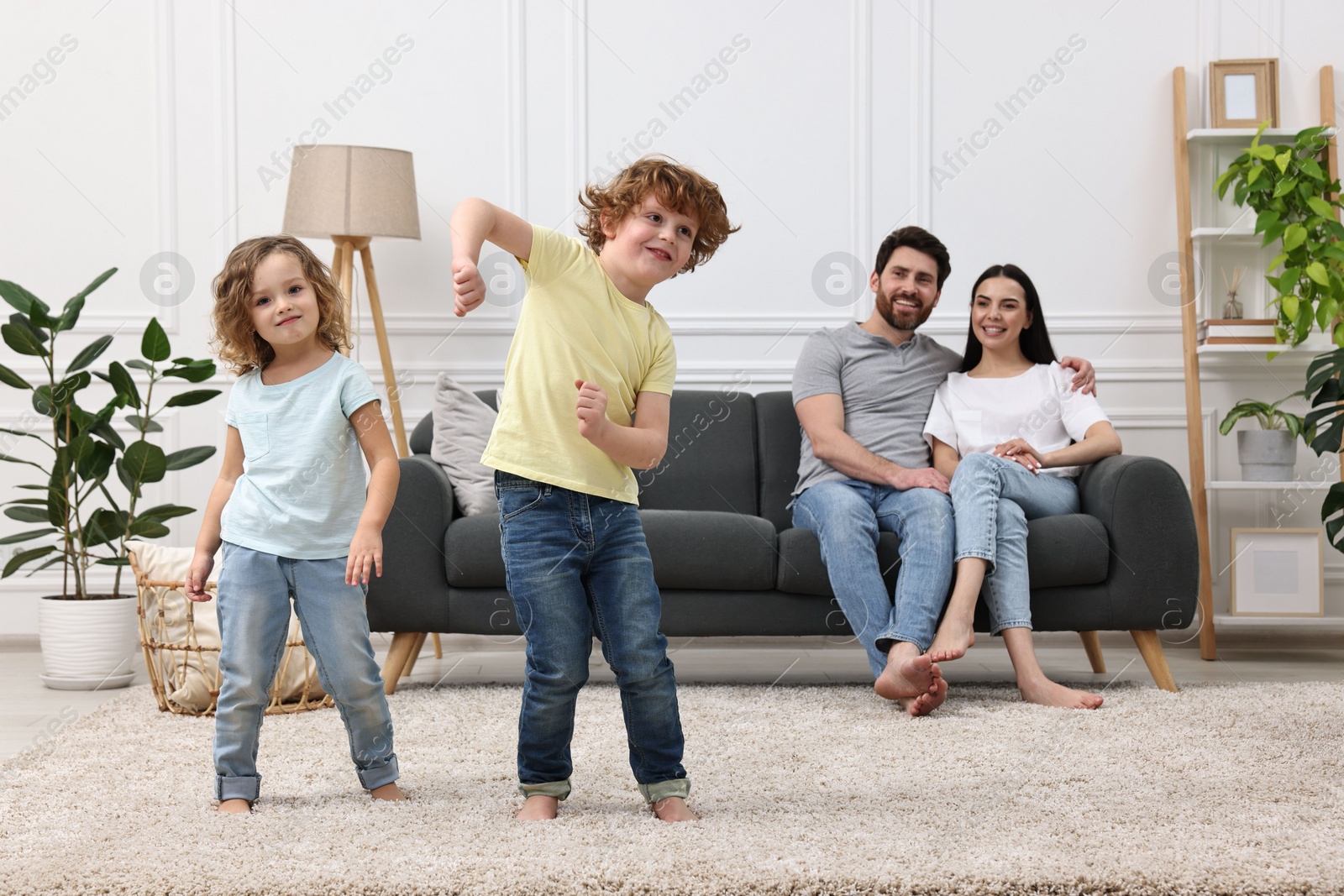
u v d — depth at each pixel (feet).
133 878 3.85
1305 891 3.80
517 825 4.51
